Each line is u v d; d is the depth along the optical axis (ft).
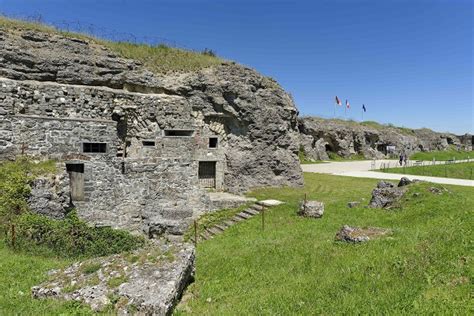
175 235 57.77
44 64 66.90
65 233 44.98
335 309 20.76
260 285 28.35
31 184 50.06
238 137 79.25
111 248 46.91
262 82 83.20
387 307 19.86
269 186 80.02
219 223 59.98
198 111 76.64
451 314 18.16
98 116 67.56
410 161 166.81
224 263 34.91
